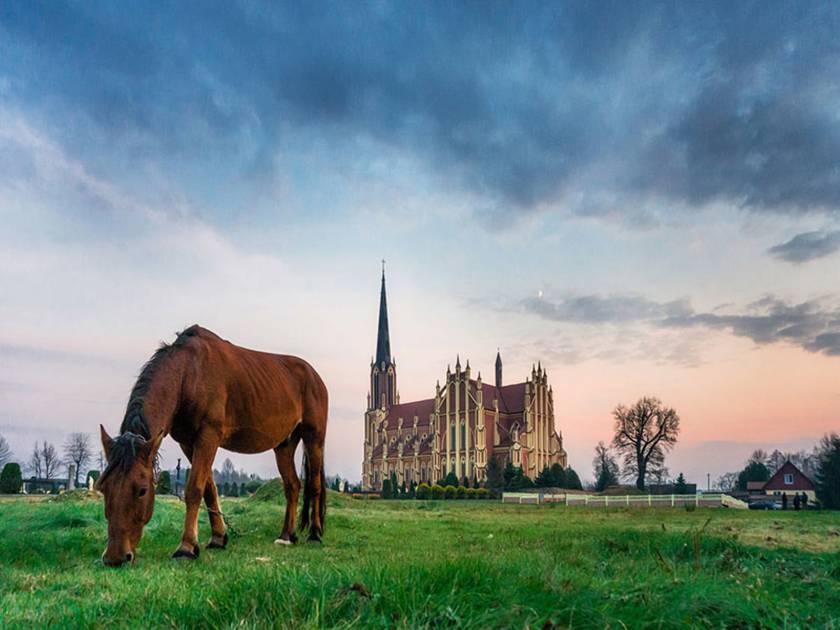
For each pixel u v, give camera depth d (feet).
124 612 15.10
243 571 19.31
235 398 30.53
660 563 22.65
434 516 75.36
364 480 439.22
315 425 36.65
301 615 13.41
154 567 22.95
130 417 24.82
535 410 368.27
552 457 372.99
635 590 14.98
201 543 32.30
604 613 13.12
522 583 14.99
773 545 38.78
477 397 360.48
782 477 279.08
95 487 23.86
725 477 388.57
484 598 13.76
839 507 194.39
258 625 12.94
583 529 50.37
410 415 424.05
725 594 15.16
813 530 55.06
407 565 16.61
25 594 17.66
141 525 23.77
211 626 13.42
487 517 76.95
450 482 322.75
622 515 88.28
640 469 282.36
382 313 477.36
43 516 36.37
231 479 345.51
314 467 36.52
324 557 27.81
